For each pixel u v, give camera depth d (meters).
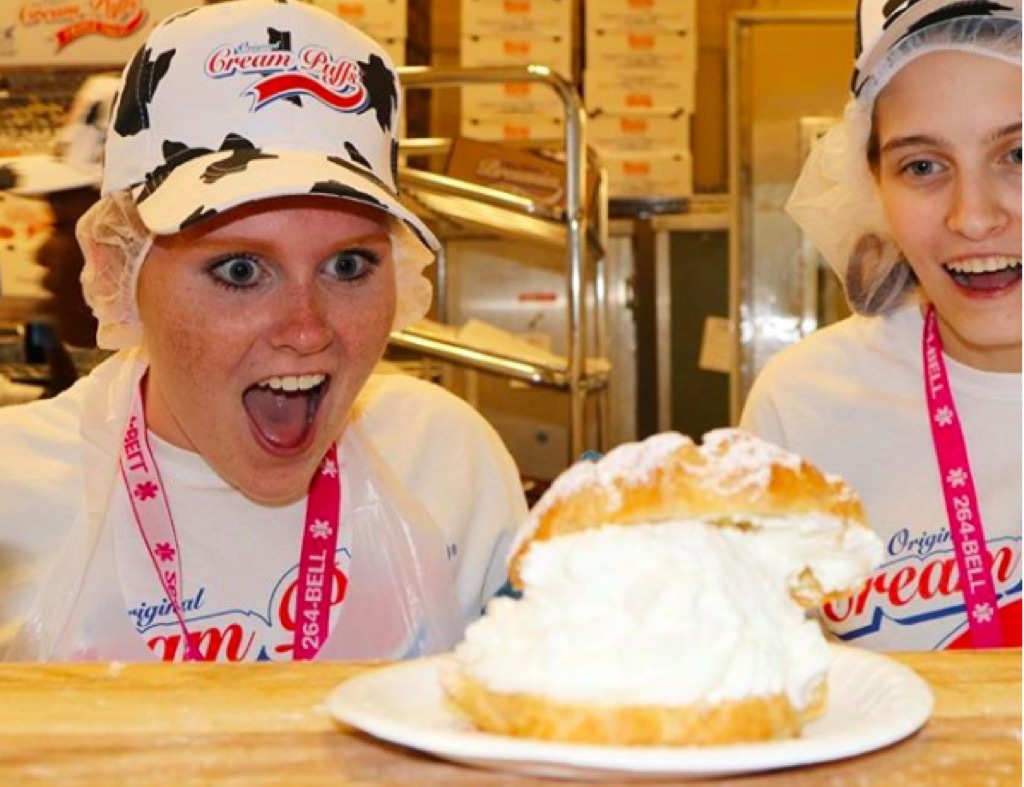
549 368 2.53
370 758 0.70
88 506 1.34
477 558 1.48
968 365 1.47
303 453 1.29
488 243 3.86
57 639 1.31
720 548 0.69
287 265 1.20
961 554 1.39
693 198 3.78
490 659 0.70
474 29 3.38
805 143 3.64
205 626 1.33
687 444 0.71
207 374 1.23
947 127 1.29
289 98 1.22
